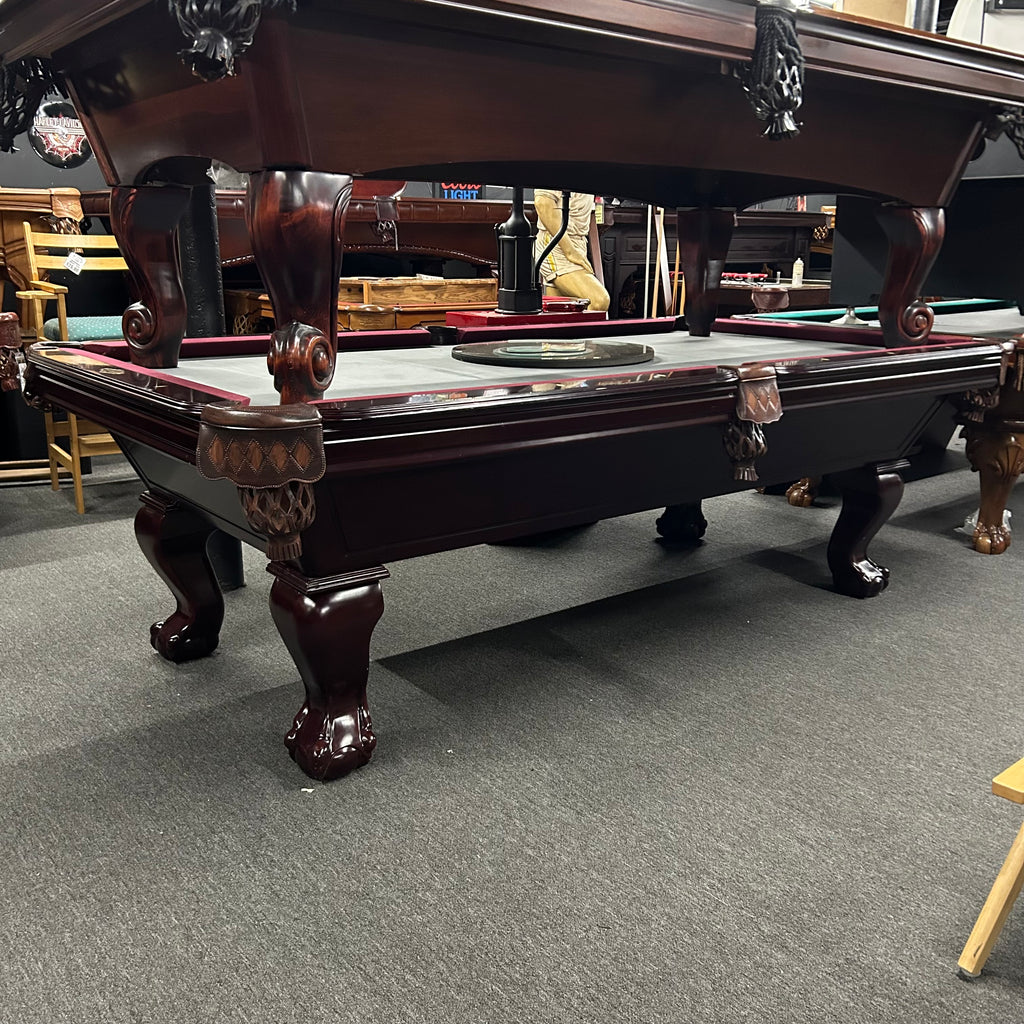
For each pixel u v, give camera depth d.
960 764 1.93
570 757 1.96
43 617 2.71
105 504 3.98
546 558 3.25
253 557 3.27
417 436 1.58
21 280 4.37
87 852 1.64
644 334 3.13
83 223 5.43
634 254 6.76
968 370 2.58
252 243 1.53
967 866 1.61
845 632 2.60
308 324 1.56
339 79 1.43
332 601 1.78
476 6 1.39
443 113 1.55
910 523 3.63
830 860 1.62
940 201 2.47
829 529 3.56
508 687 2.27
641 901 1.52
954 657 2.44
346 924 1.46
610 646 2.51
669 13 1.60
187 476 1.94
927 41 2.07
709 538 3.46
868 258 3.84
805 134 2.11
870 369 2.29
